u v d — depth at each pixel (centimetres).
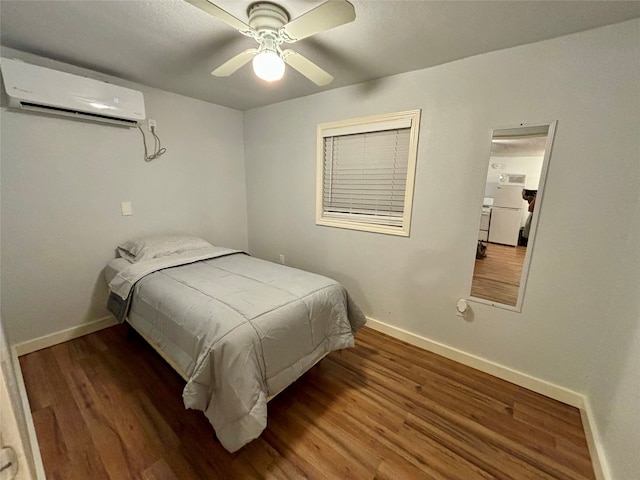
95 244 234
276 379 139
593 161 147
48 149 202
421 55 177
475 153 184
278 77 138
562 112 153
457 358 208
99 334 236
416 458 133
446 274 207
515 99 166
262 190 327
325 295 179
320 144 262
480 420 155
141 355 207
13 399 73
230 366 121
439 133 196
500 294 185
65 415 152
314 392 175
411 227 219
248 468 126
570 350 165
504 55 166
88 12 137
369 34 153
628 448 107
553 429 150
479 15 133
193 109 282
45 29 153
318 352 168
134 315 188
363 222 249
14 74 170
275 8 127
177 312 153
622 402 118
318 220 279
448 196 198
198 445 137
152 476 122
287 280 192
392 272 236
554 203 160
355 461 131
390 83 212
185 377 143
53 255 213
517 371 185
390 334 243
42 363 196
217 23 147
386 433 146
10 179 190
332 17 112
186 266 219
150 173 260
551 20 135
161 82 235
